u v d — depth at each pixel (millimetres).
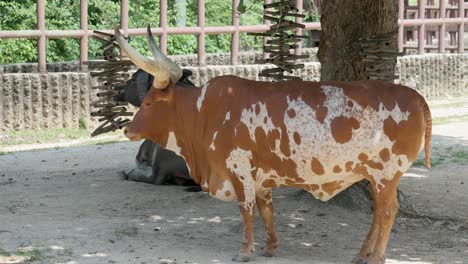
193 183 11477
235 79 7902
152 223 9469
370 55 9727
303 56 10070
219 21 26469
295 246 8602
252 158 7773
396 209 7621
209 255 8117
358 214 9742
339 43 10125
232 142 7785
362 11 9969
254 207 7852
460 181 12297
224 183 7945
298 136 7562
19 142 16375
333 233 9102
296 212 9805
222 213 9906
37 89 17078
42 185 11633
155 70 7832
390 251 8508
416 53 23781
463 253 8477
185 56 20391
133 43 23703
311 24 20141
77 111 17391
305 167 7609
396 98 7523
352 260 7934
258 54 21766
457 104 21484
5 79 16781
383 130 7469
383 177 7535
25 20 23406
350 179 7688
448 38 28250
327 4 10195
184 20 25562
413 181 12266
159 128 8188
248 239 7898
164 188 11359
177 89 8133
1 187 11492
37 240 8617
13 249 8258
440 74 22500
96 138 16797
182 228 9250
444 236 9172
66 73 17312
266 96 7719
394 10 10102
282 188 10867
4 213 9891
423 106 7613
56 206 10305
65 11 24047
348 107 7500
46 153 14750
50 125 17203
